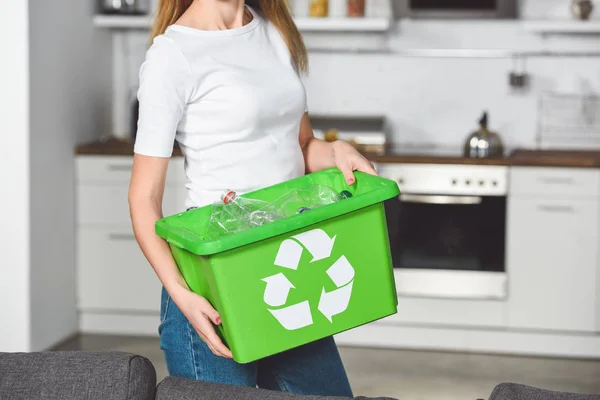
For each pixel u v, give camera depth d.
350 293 1.75
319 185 2.00
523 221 4.50
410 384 4.15
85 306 4.84
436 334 4.68
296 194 1.96
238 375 1.94
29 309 4.35
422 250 4.59
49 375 1.64
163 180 1.92
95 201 4.76
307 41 5.23
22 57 4.23
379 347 4.72
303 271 1.70
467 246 4.55
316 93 5.26
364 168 2.03
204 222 1.87
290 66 2.09
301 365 2.07
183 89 1.91
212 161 1.97
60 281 4.65
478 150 4.64
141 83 1.92
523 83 5.03
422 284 4.60
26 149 4.27
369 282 1.76
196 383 1.67
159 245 1.86
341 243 1.72
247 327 1.68
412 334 4.70
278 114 2.00
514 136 5.15
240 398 1.61
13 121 4.26
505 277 4.53
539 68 5.09
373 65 5.20
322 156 2.18
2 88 4.25
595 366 4.44
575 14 4.91
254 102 1.94
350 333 4.74
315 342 2.08
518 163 4.45
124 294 4.81
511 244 4.52
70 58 4.71
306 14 5.18
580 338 4.55
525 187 4.47
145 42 5.32
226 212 1.85
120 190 4.73
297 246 1.68
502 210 4.50
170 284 1.82
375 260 1.76
